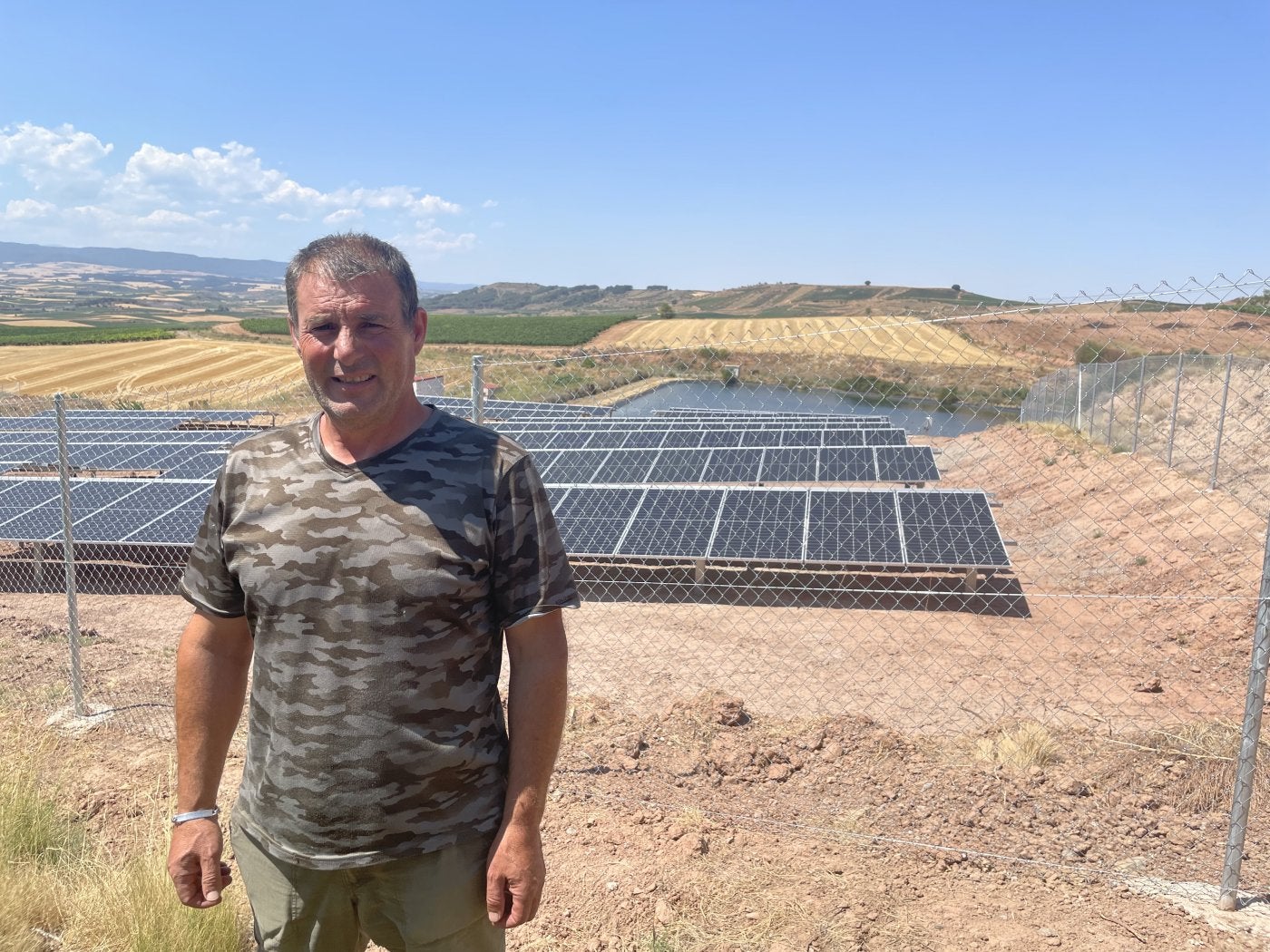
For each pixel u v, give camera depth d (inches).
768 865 181.5
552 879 175.3
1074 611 412.8
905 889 174.2
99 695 287.0
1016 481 723.4
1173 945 157.3
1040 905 170.2
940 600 436.5
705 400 1514.5
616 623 410.6
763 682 331.0
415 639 91.2
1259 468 570.6
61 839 189.9
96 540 473.7
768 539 449.1
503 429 906.1
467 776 95.6
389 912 96.7
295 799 94.0
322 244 93.8
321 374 91.9
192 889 105.3
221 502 99.2
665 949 152.9
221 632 105.0
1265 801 205.2
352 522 91.6
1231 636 339.6
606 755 235.8
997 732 256.2
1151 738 238.1
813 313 4505.4
